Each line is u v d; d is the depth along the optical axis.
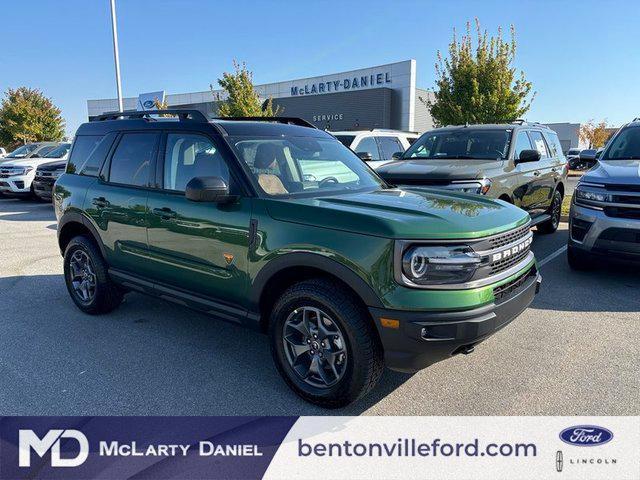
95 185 4.80
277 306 3.40
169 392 3.53
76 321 4.91
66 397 3.46
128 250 4.46
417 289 2.90
